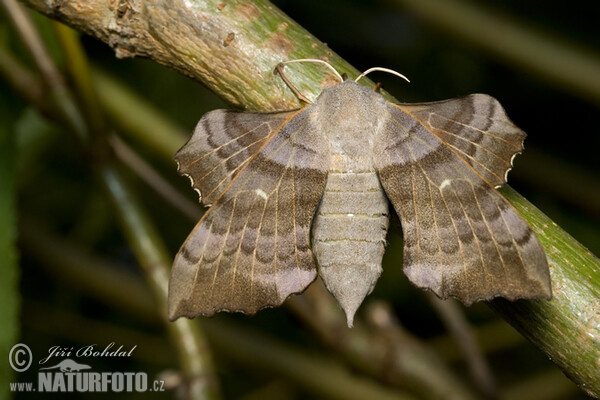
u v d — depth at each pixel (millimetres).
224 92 297
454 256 294
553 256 285
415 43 405
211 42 294
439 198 297
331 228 302
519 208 292
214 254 297
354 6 408
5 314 333
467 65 402
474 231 293
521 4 392
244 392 405
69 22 301
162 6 294
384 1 388
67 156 402
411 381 370
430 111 303
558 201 397
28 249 388
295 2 407
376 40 407
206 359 338
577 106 396
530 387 392
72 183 404
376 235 302
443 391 368
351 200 302
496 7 393
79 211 405
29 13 349
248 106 297
